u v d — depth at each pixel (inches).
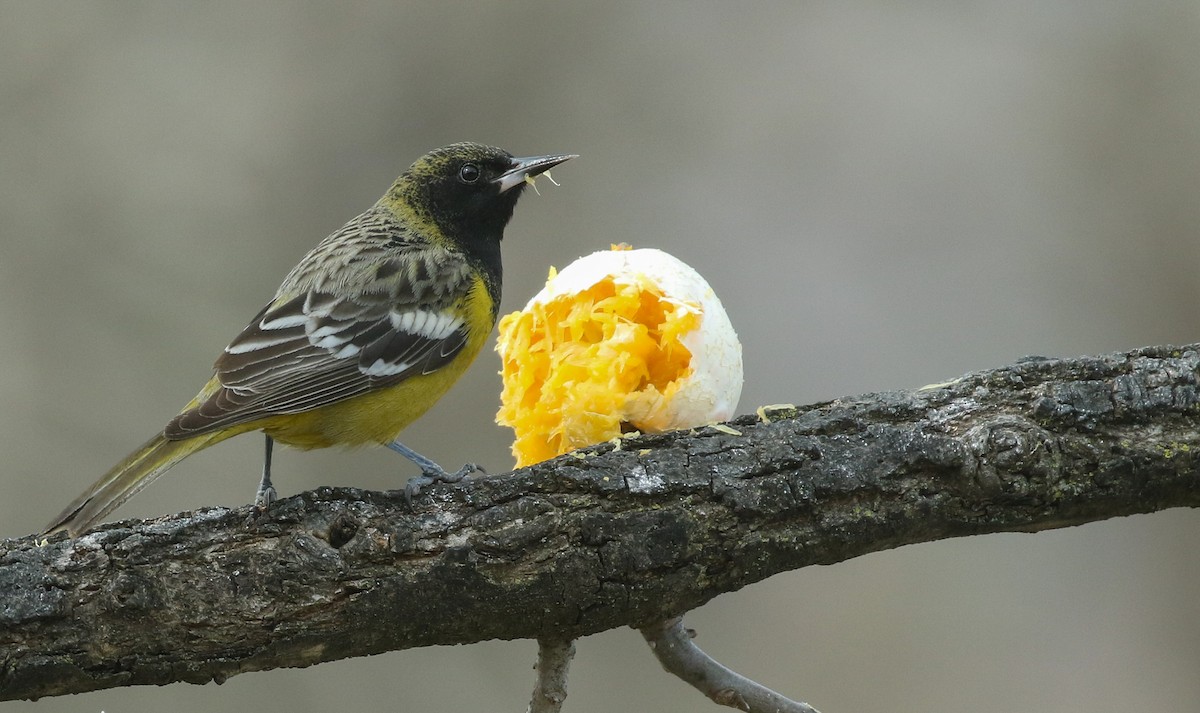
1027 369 286.8
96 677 262.7
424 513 271.4
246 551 265.7
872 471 277.3
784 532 276.7
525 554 269.0
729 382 316.2
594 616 274.4
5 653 257.8
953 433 279.9
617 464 276.5
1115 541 601.9
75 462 605.0
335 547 268.4
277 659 268.4
